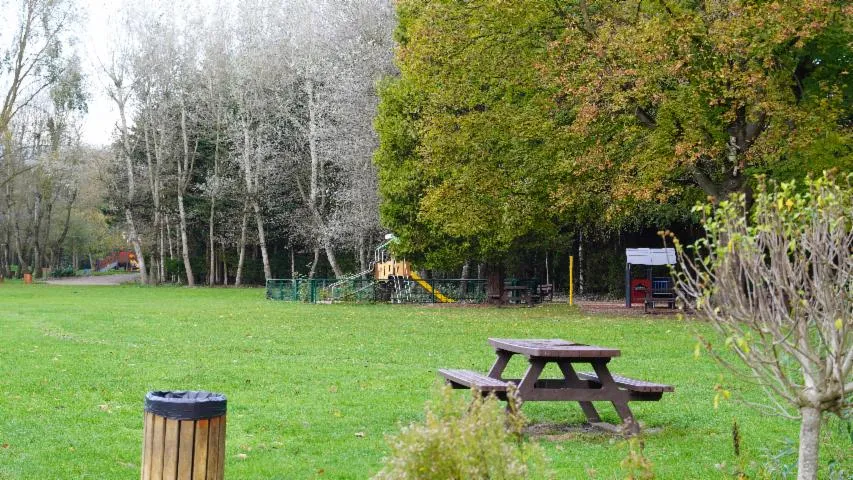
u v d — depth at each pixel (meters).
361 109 38.09
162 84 52.09
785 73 20.41
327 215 46.50
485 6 22.25
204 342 16.44
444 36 22.70
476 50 22.97
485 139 24.66
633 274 37.25
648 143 22.28
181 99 52.50
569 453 7.33
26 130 62.19
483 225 26.56
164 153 54.19
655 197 22.11
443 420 3.94
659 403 9.88
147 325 20.34
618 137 22.38
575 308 29.58
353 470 6.75
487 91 24.95
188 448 4.84
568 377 8.59
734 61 19.70
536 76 23.05
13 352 14.20
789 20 18.47
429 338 17.47
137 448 7.47
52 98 53.62
